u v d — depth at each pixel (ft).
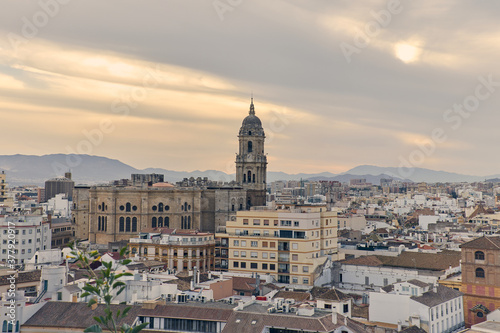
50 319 402.93
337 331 394.32
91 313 405.80
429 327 477.36
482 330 380.99
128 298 469.16
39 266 616.39
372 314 500.33
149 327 408.67
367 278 655.35
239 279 587.68
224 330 392.06
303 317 396.57
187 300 460.96
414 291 501.56
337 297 481.87
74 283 467.11
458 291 552.00
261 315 399.44
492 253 555.69
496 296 551.59
